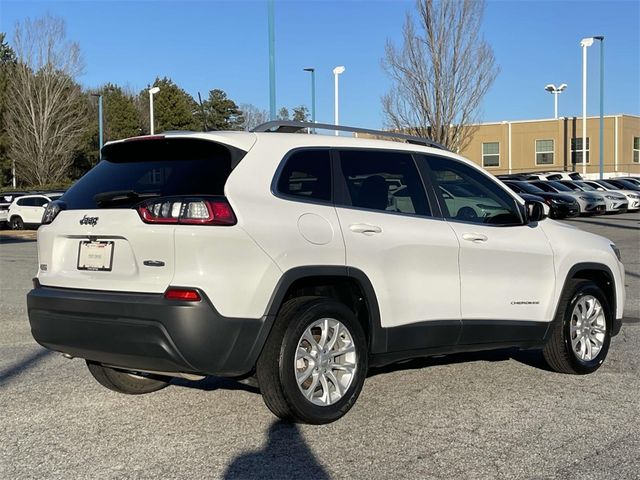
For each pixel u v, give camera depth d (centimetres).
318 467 432
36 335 508
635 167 5588
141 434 493
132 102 6888
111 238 480
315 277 492
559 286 639
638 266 1469
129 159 525
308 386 493
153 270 457
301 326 478
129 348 458
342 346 508
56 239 512
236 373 466
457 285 571
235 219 455
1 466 437
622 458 446
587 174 5388
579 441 475
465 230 582
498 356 728
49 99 5362
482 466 432
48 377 652
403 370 664
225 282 450
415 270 545
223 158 482
